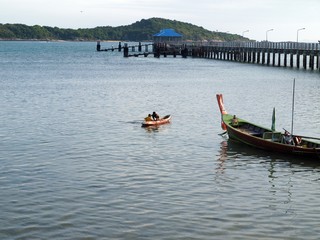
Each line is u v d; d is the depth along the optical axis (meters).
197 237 19.36
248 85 72.69
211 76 88.62
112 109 49.56
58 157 30.47
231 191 24.64
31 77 87.12
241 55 133.12
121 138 36.12
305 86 70.12
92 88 69.12
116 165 28.88
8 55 177.00
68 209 21.84
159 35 198.25
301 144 32.72
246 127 37.34
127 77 87.69
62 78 85.50
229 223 20.69
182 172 27.75
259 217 21.38
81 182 25.56
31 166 28.38
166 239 19.14
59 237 19.22
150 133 38.03
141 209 22.00
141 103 54.16
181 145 34.28
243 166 29.27
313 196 24.17
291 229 20.23
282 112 48.22
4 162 29.09
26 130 38.38
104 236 19.34
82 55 183.00
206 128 40.38
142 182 25.73
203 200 23.25
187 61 138.38
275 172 28.14
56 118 43.94
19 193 23.77
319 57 98.31
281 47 109.00
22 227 19.98
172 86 72.25
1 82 76.88
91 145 33.72
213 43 150.25
